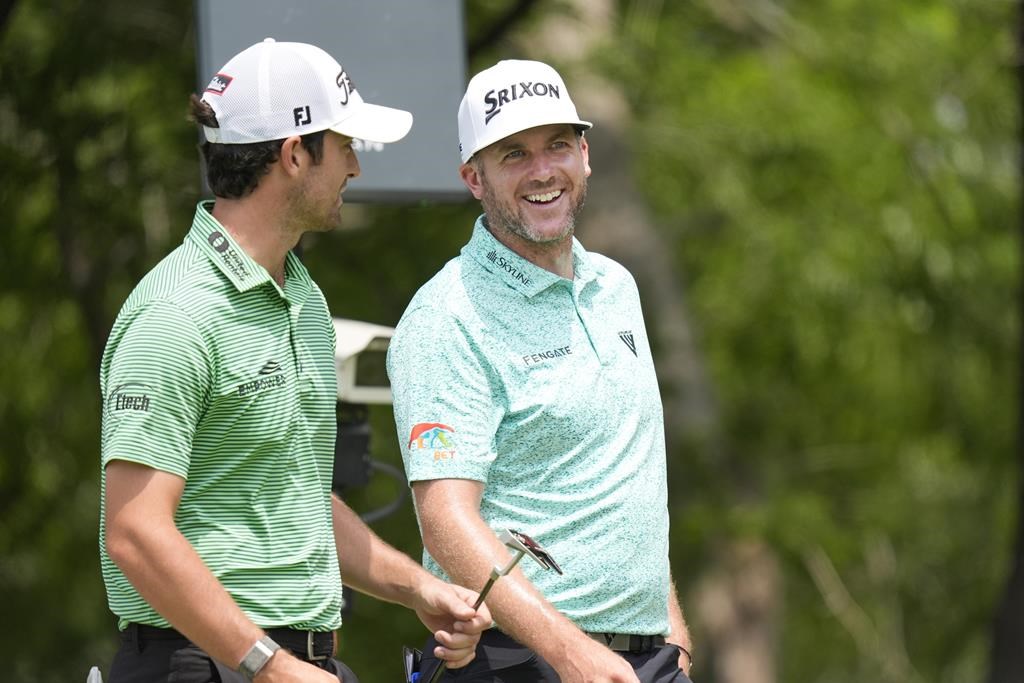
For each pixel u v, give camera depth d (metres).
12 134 36.09
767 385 53.25
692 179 47.47
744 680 48.25
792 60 48.44
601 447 14.76
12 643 51.44
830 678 65.75
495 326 14.70
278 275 13.37
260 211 13.14
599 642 14.48
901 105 49.22
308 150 13.14
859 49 48.06
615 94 43.00
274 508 12.98
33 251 39.50
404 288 41.97
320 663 13.35
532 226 14.73
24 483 47.62
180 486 12.45
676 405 45.34
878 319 50.69
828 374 53.28
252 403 12.82
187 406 12.51
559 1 37.72
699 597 48.94
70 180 36.19
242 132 13.02
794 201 48.72
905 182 49.50
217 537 12.78
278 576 12.95
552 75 15.03
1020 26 45.97
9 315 44.53
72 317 44.22
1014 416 53.94
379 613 45.19
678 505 44.78
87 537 50.03
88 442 47.56
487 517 14.72
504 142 14.77
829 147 47.34
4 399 46.91
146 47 36.88
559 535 14.61
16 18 36.62
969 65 50.41
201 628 12.14
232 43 19.58
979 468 55.31
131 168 36.06
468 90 15.09
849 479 51.59
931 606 57.50
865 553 51.34
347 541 14.39
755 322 51.56
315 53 13.34
